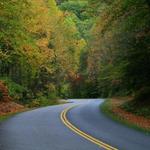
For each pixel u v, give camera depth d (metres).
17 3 35.00
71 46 92.06
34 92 66.25
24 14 40.69
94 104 59.09
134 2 32.03
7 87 53.12
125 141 19.55
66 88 112.75
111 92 77.06
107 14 34.62
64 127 25.78
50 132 23.06
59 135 21.72
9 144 18.42
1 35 34.47
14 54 41.31
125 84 44.75
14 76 59.88
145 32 37.31
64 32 82.56
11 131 23.47
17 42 37.03
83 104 59.44
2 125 27.00
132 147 17.66
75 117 33.94
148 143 18.97
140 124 29.20
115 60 47.38
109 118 33.62
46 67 66.25
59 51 75.44
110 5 34.50
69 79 110.25
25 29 41.09
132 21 33.84
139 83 43.81
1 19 33.69
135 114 38.38
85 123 28.64
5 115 39.00
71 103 64.69
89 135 21.78
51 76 72.94
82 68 113.25
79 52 111.50
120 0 32.94
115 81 56.62
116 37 45.78
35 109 46.62
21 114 38.06
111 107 47.81
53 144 18.47
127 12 33.50
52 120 30.86
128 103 44.88
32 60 43.31
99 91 113.00
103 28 36.25
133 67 41.06
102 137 20.98
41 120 30.89
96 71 91.12
